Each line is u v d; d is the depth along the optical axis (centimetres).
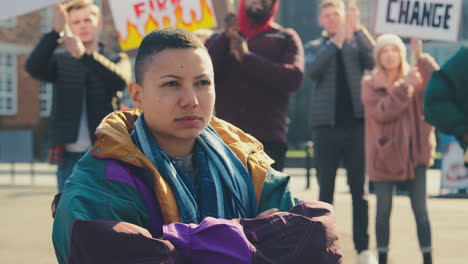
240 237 143
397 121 495
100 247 135
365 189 526
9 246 606
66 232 144
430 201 1042
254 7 431
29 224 752
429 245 499
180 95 154
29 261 538
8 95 2981
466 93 346
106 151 153
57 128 443
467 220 793
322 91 528
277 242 147
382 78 503
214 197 162
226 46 413
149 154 159
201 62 155
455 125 344
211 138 169
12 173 1416
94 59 438
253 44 432
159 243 137
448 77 349
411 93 486
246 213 167
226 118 419
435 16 522
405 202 1002
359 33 537
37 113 3009
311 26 4022
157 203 154
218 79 421
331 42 527
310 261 147
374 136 500
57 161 447
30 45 3008
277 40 434
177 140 163
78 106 442
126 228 137
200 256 142
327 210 157
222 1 2905
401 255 569
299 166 2139
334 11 571
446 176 1138
